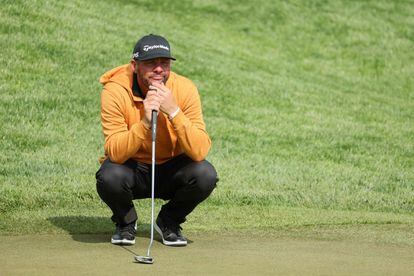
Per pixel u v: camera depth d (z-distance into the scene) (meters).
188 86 20.12
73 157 35.25
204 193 20.00
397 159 41.41
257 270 17.39
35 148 36.09
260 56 64.25
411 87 65.19
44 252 19.05
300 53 68.12
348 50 71.00
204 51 60.03
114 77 20.02
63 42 50.69
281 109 49.53
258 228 23.72
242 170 35.88
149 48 18.84
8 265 17.38
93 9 60.59
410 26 78.12
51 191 29.16
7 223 23.64
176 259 18.44
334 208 30.33
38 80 44.94
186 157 20.19
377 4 81.94
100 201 28.39
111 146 19.30
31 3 54.81
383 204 31.45
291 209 28.48
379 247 20.83
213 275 16.73
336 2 80.88
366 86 63.31
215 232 22.78
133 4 68.81
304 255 19.33
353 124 48.56
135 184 19.97
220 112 46.69
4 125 38.44
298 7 78.06
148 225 23.97
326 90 57.62
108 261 18.02
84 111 42.44
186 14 70.88
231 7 74.94
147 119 18.83
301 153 40.75
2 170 32.03
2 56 46.69
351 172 37.53
